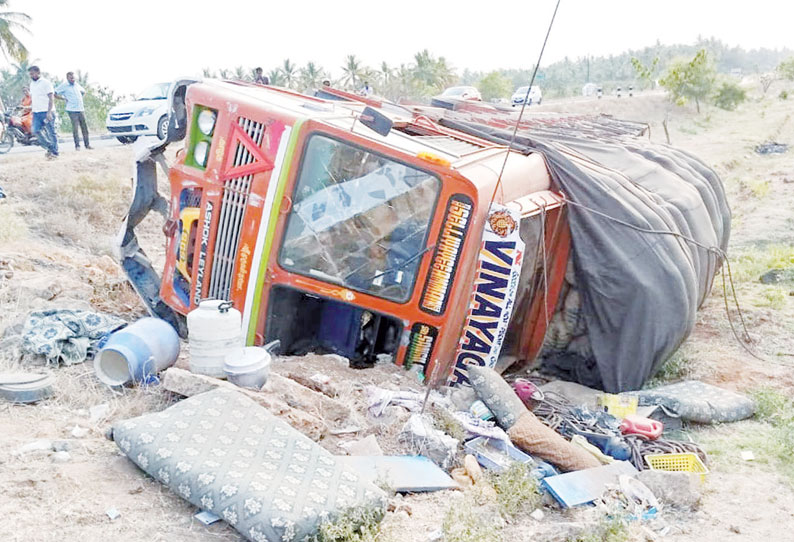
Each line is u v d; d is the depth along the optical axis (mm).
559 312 7918
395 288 6582
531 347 7949
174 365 6637
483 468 5465
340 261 6668
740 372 8414
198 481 4305
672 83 46562
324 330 7281
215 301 6180
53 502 4336
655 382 8289
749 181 21234
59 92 18250
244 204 6812
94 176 15266
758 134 33875
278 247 6703
